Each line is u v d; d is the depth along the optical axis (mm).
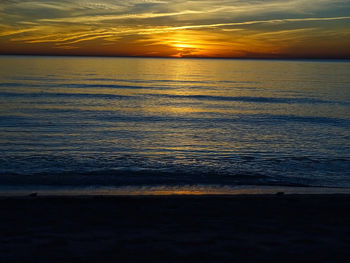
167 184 10398
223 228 5703
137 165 13297
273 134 20875
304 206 6973
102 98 41969
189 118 27641
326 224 5922
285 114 30297
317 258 4551
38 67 152750
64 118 26125
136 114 29438
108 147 16656
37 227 5637
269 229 5668
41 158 14008
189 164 13617
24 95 42594
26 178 10547
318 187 10258
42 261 4363
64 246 4859
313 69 188250
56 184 10000
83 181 10469
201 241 5121
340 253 4723
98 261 4395
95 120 25625
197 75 113312
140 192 9180
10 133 19484
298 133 21250
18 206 6742
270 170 12781
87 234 5359
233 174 11953
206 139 19156
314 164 13789
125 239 5172
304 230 5621
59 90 50781
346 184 10992
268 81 82812
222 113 30812
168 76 103312
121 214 6383
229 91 55094
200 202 7227
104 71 130250
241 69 187375
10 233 5344
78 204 6949
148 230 5578
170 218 6207
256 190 9688
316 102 40062
